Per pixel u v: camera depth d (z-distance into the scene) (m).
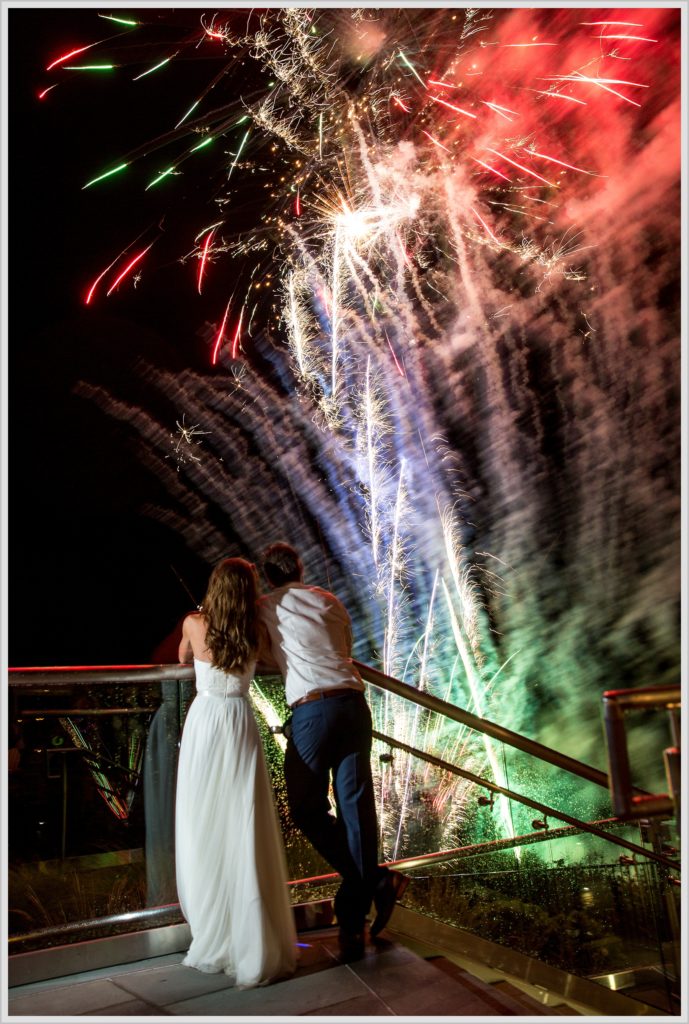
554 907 5.20
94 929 3.54
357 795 3.54
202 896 3.41
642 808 2.43
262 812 3.42
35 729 3.56
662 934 5.70
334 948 3.65
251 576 3.62
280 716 4.15
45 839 3.50
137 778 3.78
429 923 4.14
